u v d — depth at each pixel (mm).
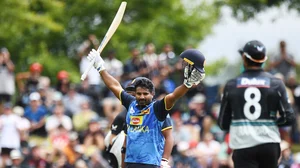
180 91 29469
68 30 101500
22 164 59781
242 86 36125
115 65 72125
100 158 60125
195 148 62562
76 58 99875
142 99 30219
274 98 35781
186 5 107062
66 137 63094
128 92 32562
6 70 69000
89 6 101750
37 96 66625
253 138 35688
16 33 89625
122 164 34250
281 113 35812
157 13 104562
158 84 67188
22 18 88500
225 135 64188
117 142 34219
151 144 30172
